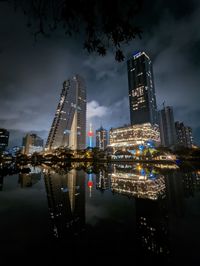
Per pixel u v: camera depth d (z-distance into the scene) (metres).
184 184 26.17
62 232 9.50
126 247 7.63
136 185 27.83
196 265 6.15
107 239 8.53
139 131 177.62
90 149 161.62
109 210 14.09
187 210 13.30
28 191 22.72
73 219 11.86
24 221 11.40
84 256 6.86
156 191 22.11
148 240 8.34
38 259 6.65
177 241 8.17
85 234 9.24
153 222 10.98
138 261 6.46
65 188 25.41
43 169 61.56
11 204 16.08
